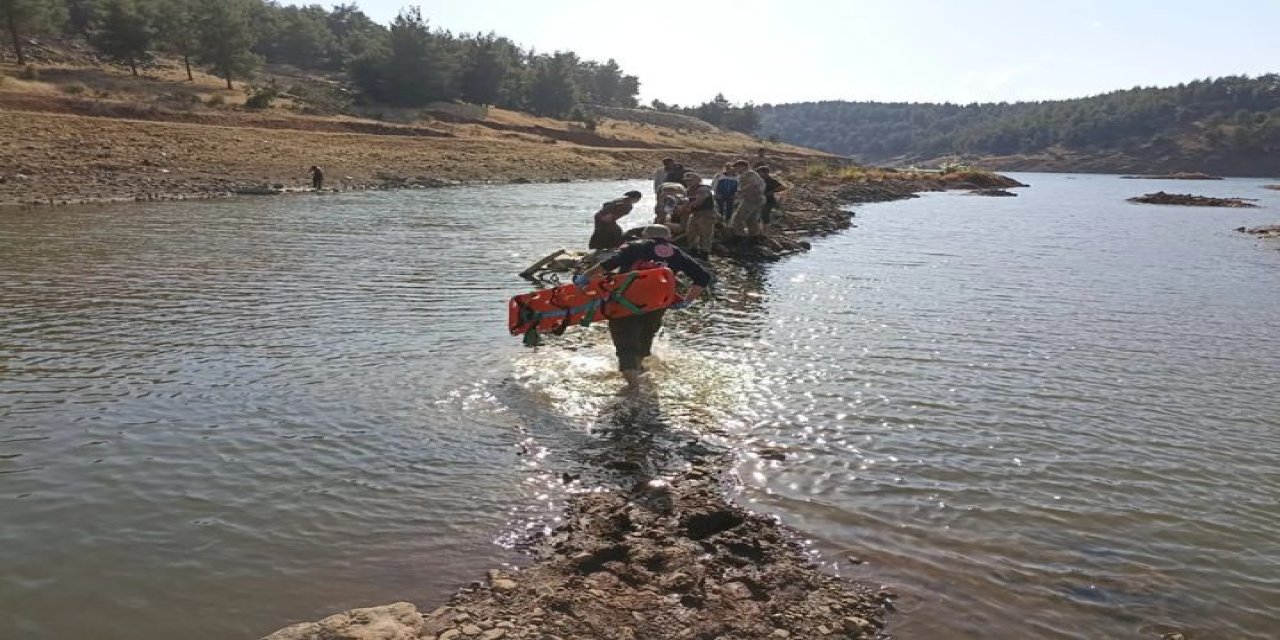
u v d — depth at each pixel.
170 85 70.81
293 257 15.40
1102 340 10.31
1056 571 4.62
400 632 3.72
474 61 99.56
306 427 6.48
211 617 3.98
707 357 8.92
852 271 15.87
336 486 5.44
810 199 31.72
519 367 8.23
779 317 11.20
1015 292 13.82
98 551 4.55
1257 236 26.38
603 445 6.27
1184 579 4.57
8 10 65.88
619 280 7.67
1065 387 8.18
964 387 8.07
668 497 5.38
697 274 8.27
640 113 150.00
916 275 15.52
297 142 44.75
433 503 5.24
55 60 75.44
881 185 50.16
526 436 6.41
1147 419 7.28
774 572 4.48
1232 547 4.96
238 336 9.27
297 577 4.35
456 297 11.83
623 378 7.96
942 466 6.05
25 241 16.48
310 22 121.69
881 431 6.75
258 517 4.99
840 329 10.54
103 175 30.14
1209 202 48.41
